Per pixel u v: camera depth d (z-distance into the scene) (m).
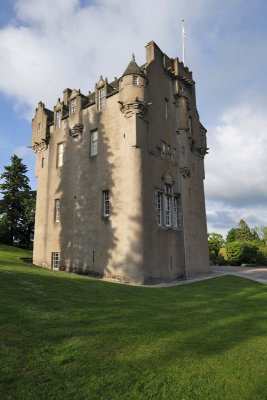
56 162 28.47
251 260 45.69
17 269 14.95
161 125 24.95
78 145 26.12
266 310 11.83
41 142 30.47
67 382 5.12
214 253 59.25
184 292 16.03
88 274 22.64
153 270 20.58
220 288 18.19
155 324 8.48
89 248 23.08
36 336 6.79
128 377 5.39
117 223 21.31
